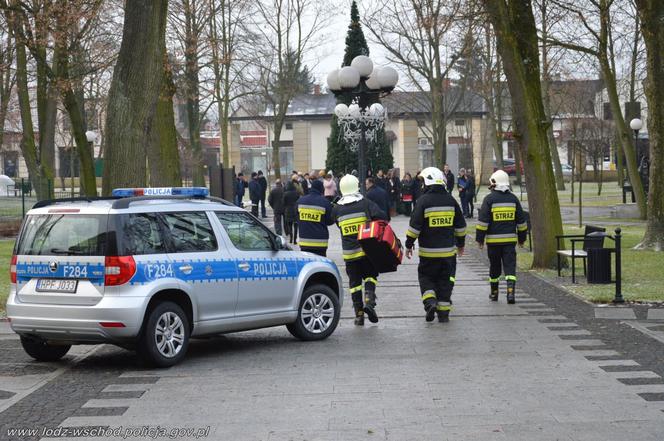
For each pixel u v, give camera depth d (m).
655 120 22.78
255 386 9.47
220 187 30.73
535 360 10.52
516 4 20.09
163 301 10.58
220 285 11.13
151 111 17.47
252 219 11.95
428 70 41.41
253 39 47.34
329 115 75.75
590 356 10.73
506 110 56.66
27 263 10.59
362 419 7.93
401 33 40.41
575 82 54.19
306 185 35.66
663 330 12.49
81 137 24.67
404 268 21.94
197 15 39.12
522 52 20.12
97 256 10.16
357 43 48.09
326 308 12.55
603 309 14.46
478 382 9.38
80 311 10.11
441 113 42.78
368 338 12.44
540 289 17.22
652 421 7.65
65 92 24.47
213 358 11.28
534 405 8.30
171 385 9.63
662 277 17.97
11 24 24.66
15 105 51.53
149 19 17.27
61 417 8.30
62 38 24.27
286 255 12.12
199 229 11.15
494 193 15.44
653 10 22.25
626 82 45.62
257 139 87.19
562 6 26.59
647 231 23.30
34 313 10.36
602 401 8.41
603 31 30.69
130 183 17.20
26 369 10.89
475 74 47.16
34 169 38.84
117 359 11.55
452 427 7.57
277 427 7.72
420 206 13.38
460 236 13.63
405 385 9.32
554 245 20.41
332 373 10.05
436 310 13.45
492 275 15.71
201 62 44.28
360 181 24.36
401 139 67.50
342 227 13.49
